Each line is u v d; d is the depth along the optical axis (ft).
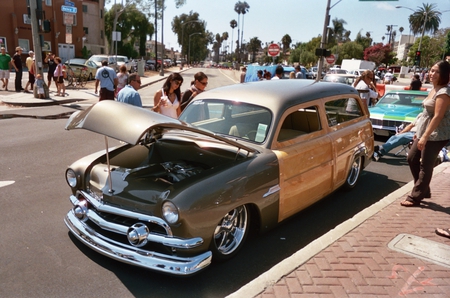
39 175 19.89
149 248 10.79
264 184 12.14
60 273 11.03
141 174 12.05
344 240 12.46
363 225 13.69
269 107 13.92
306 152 14.10
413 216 14.60
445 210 15.25
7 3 114.01
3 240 12.82
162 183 11.37
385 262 11.14
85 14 161.89
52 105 45.09
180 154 13.85
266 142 13.15
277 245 13.30
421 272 10.68
